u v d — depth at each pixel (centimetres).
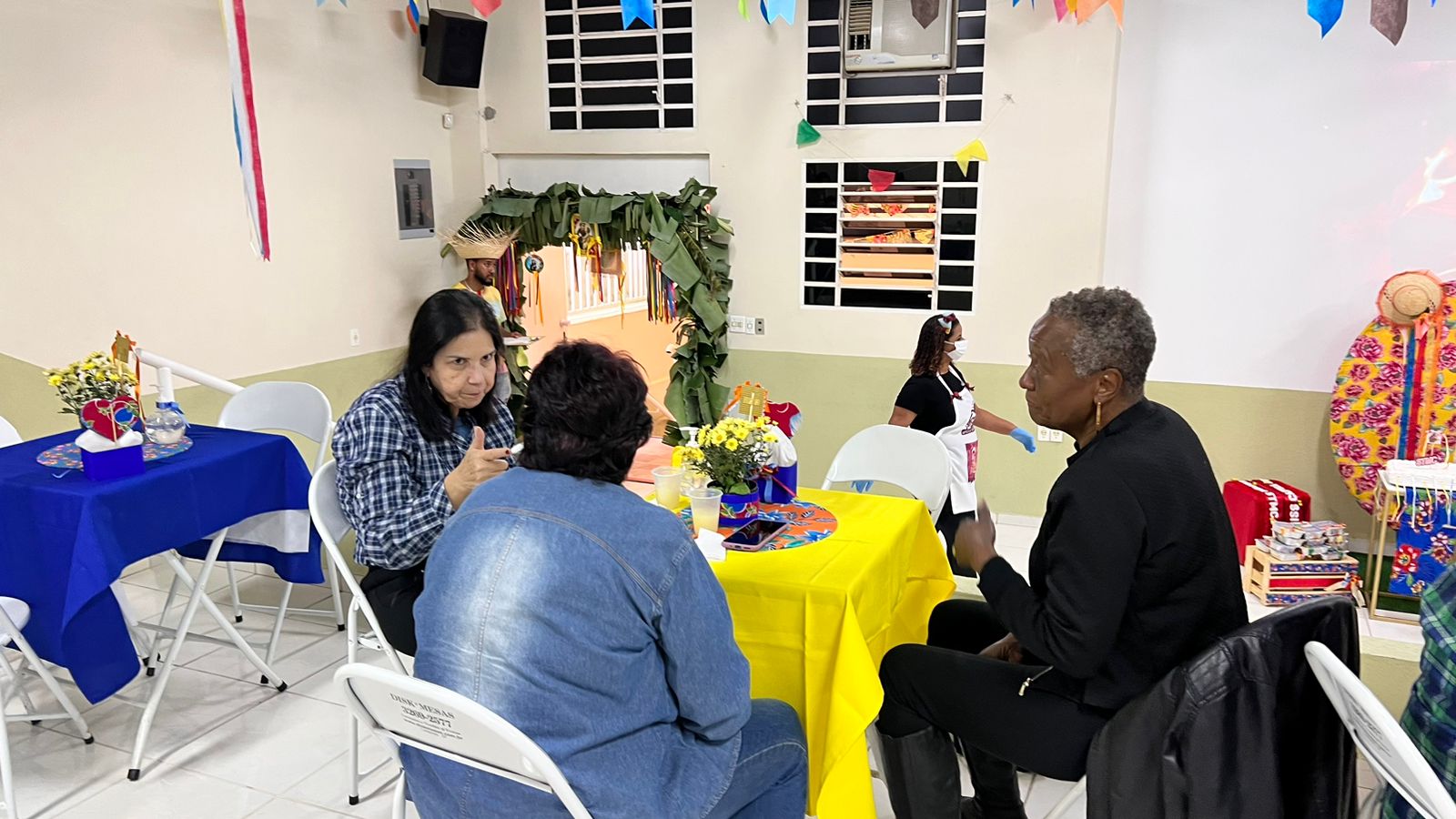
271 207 457
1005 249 477
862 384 514
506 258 542
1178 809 168
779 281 519
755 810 182
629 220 505
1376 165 424
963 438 360
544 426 153
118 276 399
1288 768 171
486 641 144
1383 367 408
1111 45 441
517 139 553
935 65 468
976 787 230
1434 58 409
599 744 146
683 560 151
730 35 502
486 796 154
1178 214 457
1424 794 133
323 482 232
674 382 519
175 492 271
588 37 527
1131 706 175
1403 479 367
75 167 381
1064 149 458
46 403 382
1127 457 179
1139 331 184
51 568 254
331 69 481
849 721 195
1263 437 462
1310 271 442
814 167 500
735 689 158
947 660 207
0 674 272
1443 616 156
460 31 519
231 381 446
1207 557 180
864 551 222
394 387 238
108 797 262
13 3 358
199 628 369
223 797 262
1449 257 421
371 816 254
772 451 257
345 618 374
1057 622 180
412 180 538
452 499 215
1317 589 387
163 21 406
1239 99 438
